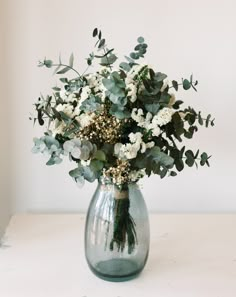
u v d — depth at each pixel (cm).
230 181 143
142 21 133
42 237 122
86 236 102
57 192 143
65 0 132
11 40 133
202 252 114
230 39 135
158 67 136
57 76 135
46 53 134
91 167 89
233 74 137
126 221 98
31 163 141
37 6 132
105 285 99
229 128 139
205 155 100
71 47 134
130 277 100
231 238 123
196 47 135
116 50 134
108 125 90
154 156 89
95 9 132
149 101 88
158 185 143
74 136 90
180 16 133
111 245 99
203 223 134
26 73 135
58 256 112
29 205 144
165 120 87
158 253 113
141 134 89
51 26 133
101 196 99
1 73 135
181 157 95
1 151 139
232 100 138
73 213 144
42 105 99
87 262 104
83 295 94
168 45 135
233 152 141
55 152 90
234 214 142
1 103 137
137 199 99
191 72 136
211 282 100
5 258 110
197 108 138
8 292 95
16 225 130
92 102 88
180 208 145
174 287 98
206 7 133
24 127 138
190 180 143
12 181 142
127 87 88
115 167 92
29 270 104
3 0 131
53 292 95
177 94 137
